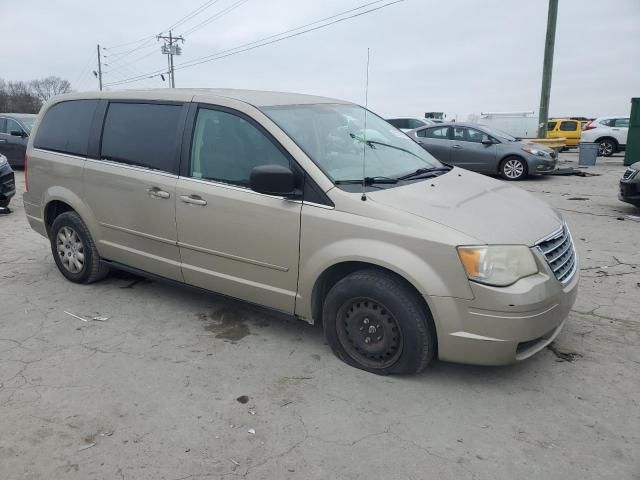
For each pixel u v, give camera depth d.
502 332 3.08
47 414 3.10
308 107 4.18
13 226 7.79
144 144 4.40
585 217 8.49
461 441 2.88
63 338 4.07
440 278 3.12
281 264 3.67
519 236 3.21
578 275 3.66
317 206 3.48
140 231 4.45
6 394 3.30
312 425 3.01
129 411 3.13
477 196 3.69
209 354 3.83
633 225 7.84
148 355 3.81
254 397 3.29
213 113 4.04
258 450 2.80
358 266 3.49
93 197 4.75
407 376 3.52
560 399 3.27
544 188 11.88
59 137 5.12
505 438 2.90
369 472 2.64
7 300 4.82
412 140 4.78
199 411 3.14
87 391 3.34
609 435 2.92
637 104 12.80
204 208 3.96
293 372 3.58
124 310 4.60
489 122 25.27
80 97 5.04
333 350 3.71
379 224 3.27
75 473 2.63
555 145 18.56
